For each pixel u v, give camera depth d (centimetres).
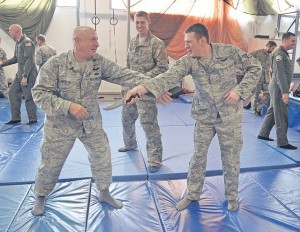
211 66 210
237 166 231
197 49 205
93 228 211
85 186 266
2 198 244
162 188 272
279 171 314
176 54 794
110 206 240
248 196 259
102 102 703
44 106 193
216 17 805
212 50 212
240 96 207
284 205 245
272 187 276
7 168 305
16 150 362
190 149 377
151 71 283
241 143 229
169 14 776
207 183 281
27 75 459
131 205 243
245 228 214
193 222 221
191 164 242
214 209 238
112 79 219
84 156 340
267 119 411
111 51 775
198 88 220
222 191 267
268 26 851
